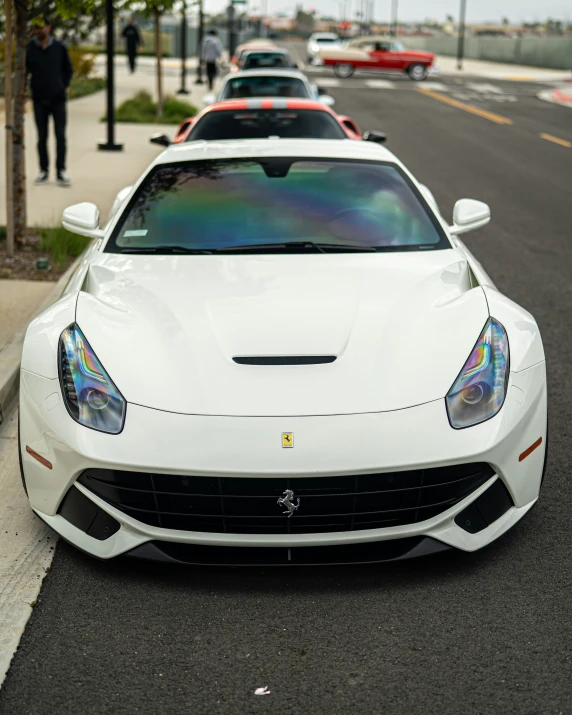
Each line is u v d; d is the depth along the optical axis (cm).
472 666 254
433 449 280
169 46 5566
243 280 355
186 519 287
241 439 277
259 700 241
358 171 440
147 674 252
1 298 595
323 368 297
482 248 802
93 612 281
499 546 320
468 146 1594
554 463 388
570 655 259
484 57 6216
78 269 405
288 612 281
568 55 4862
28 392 309
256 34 7156
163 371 298
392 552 293
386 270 368
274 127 873
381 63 3712
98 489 290
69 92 2177
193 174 436
